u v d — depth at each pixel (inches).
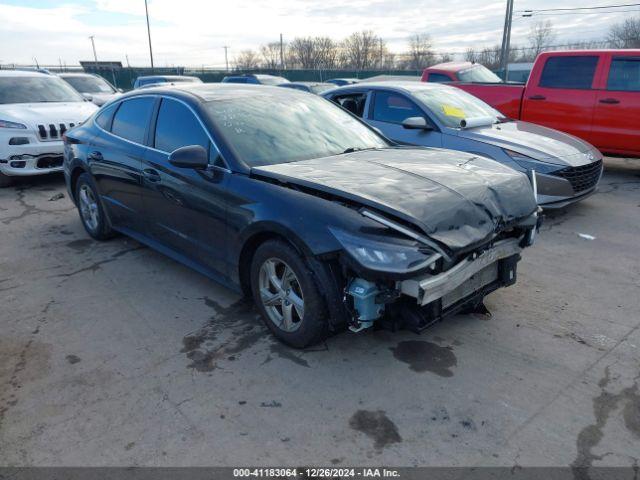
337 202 114.3
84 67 1552.7
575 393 111.4
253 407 108.3
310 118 166.2
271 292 131.3
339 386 114.7
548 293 161.2
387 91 273.1
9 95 333.7
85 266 187.9
